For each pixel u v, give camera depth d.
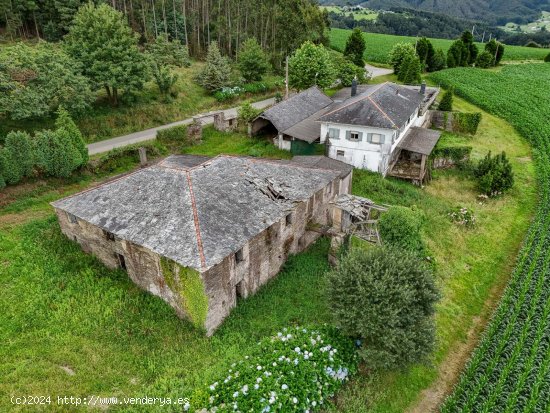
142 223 20.53
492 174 36.00
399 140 40.03
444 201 35.00
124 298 21.33
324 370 16.89
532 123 52.78
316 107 46.84
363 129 37.06
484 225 31.64
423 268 18.34
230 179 23.23
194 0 69.62
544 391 16.75
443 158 41.19
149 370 17.42
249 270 21.55
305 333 18.78
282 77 64.62
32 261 23.48
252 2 68.44
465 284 25.11
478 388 16.95
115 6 59.78
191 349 18.48
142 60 43.78
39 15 54.22
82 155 33.16
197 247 18.50
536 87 69.31
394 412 16.97
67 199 24.06
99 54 40.62
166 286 20.27
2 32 53.53
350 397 16.91
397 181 37.97
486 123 55.28
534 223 30.06
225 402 15.46
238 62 63.12
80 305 20.62
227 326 20.02
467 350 20.45
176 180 22.02
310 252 26.58
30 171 30.53
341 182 31.30
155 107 46.28
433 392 18.11
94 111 41.72
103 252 23.41
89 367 17.33
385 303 16.95
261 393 15.56
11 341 18.38
